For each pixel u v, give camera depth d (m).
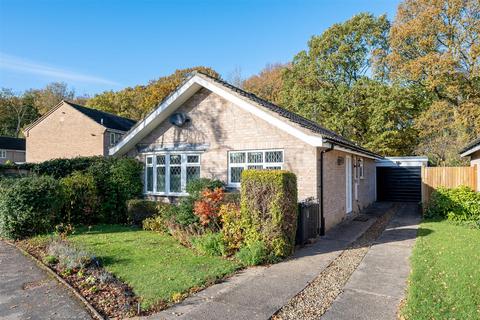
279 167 11.31
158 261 7.46
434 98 27.14
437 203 13.78
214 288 5.88
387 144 28.45
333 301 5.28
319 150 10.91
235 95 11.75
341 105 29.89
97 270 6.83
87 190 12.80
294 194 8.24
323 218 10.79
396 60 25.69
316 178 10.61
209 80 12.27
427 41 23.77
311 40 32.97
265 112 11.17
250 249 7.46
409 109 28.36
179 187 13.70
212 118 12.91
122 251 8.36
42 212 10.55
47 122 36.66
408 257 7.89
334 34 31.77
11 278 6.56
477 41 22.72
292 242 8.16
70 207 12.37
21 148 52.59
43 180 10.95
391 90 27.95
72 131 35.41
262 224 7.79
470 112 23.25
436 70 23.38
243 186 8.09
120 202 13.68
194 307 5.06
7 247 9.29
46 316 4.87
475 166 15.02
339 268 7.05
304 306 5.11
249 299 5.36
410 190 21.53
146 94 47.28
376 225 12.54
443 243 8.86
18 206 10.15
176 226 9.88
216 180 12.09
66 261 7.16
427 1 24.00
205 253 8.08
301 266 7.19
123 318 4.76
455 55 23.38
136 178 14.20
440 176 14.91
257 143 11.79
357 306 5.08
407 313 4.68
